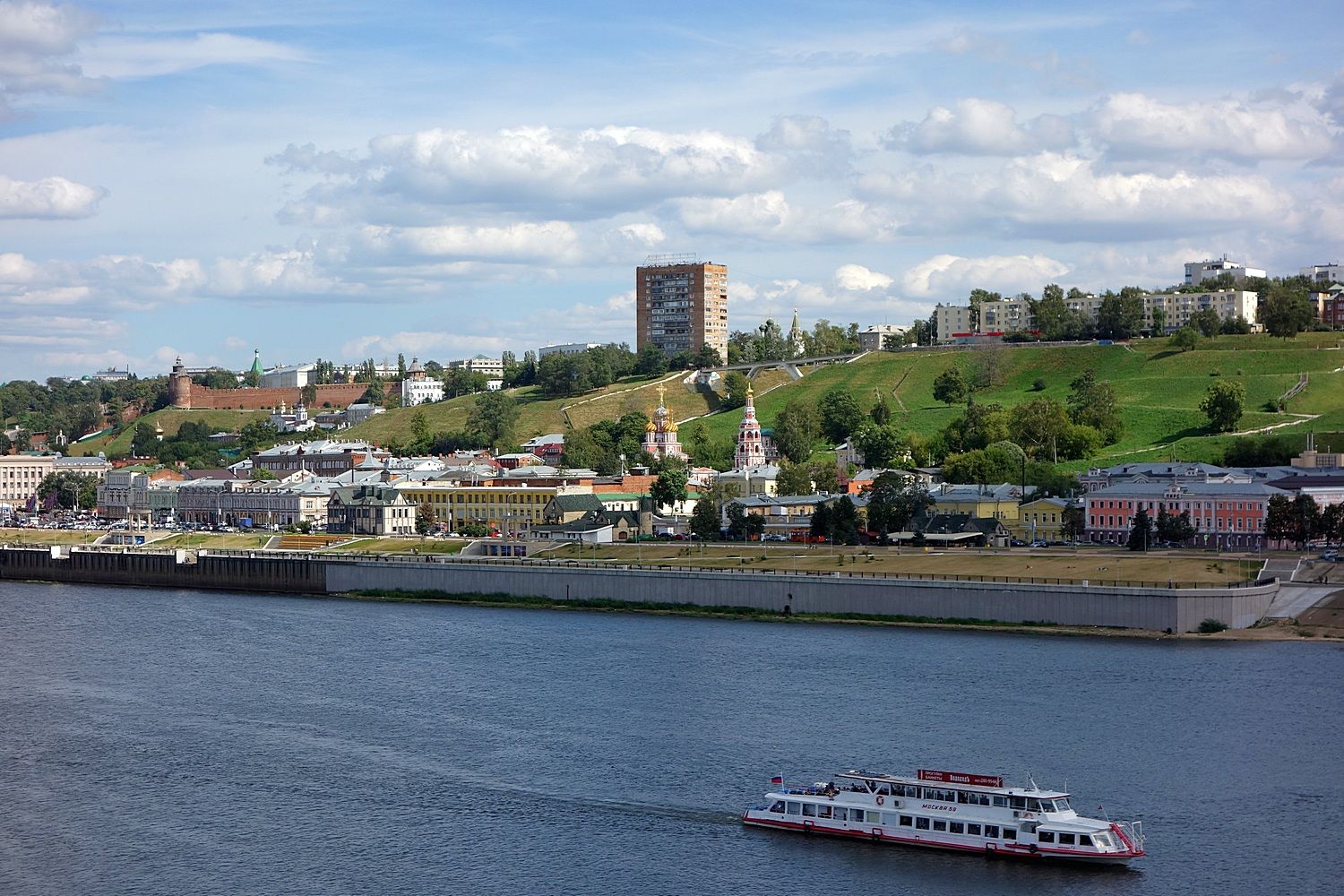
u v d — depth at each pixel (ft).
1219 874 506.48
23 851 548.72
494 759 650.84
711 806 586.86
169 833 565.53
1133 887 497.46
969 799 551.59
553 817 575.38
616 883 510.17
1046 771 609.83
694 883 510.17
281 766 648.38
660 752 653.71
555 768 635.25
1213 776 601.62
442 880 515.91
